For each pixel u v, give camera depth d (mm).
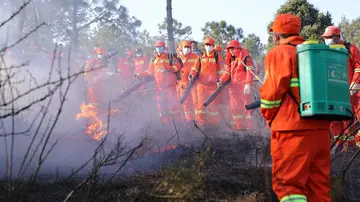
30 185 3566
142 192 3721
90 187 3527
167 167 3693
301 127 3559
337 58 3566
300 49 3578
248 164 5039
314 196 3688
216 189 4277
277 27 3900
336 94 3514
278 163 3646
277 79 3570
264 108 3645
